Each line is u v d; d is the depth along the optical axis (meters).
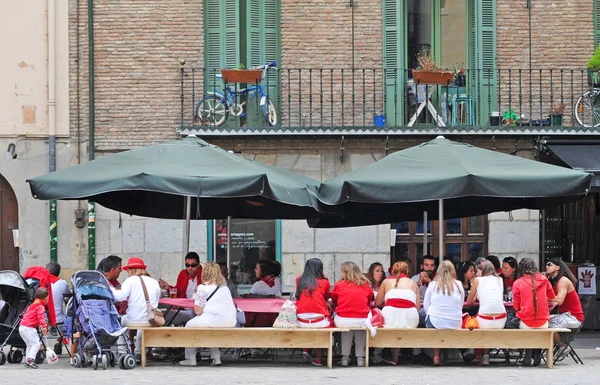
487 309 13.97
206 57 20.12
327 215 16.94
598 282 20.25
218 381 12.30
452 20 20.39
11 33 20.03
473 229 20.06
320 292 13.95
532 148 19.77
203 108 19.84
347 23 19.97
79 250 19.81
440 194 13.83
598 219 20.41
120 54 19.89
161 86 19.88
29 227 19.88
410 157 14.71
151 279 14.12
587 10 20.16
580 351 16.98
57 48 19.97
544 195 13.84
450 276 13.94
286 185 14.20
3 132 19.89
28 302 14.70
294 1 19.94
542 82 20.08
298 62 19.94
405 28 20.42
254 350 15.73
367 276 16.34
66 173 14.12
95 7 19.94
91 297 13.82
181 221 19.81
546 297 14.13
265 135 19.22
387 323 13.95
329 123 19.89
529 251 19.89
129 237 19.77
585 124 19.94
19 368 13.97
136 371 13.45
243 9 20.20
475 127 19.17
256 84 19.66
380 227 19.81
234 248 19.94
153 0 19.92
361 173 14.37
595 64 18.62
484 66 20.08
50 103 19.86
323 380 12.43
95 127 19.88
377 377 12.78
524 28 20.16
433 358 14.77
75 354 14.16
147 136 19.84
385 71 19.98
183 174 13.66
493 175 13.83
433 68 19.25
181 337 13.91
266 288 16.84
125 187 13.61
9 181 19.88
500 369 13.88
